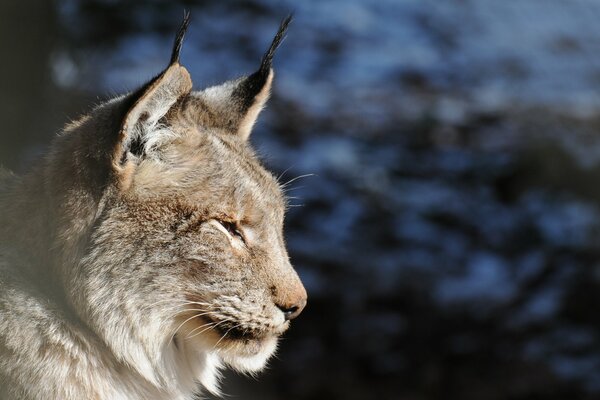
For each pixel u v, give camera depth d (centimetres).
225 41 2062
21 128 1286
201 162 660
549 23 2522
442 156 1800
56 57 1518
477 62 2266
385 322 1364
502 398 1291
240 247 667
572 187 1702
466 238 1564
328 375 1286
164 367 671
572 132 1939
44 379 622
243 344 673
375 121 1909
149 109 632
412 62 2206
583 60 2377
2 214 662
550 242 1562
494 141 1866
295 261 1446
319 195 1614
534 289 1455
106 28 1891
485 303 1411
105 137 629
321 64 2122
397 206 1622
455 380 1306
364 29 2295
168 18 2039
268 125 1817
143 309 642
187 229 647
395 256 1495
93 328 637
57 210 638
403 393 1288
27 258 646
